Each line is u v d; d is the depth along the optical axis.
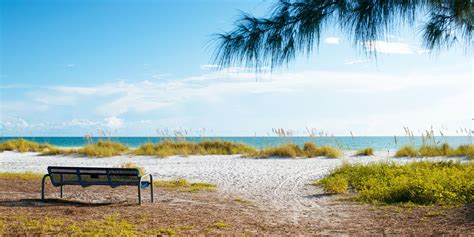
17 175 16.42
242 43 4.07
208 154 28.75
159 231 7.14
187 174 18.11
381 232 7.17
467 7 4.11
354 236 6.94
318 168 20.08
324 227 7.70
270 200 11.34
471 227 7.11
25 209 9.07
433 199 9.93
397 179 12.31
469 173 12.85
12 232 6.81
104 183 10.48
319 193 12.62
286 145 27.58
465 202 9.48
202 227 7.57
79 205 9.99
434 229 7.16
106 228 7.25
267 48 4.10
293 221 8.31
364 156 26.97
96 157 27.09
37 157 27.50
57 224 7.46
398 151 26.47
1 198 10.80
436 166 16.11
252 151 29.72
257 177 16.89
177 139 31.17
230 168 20.33
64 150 29.52
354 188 13.27
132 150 30.95
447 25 4.60
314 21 3.97
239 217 8.66
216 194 12.45
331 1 3.98
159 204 10.29
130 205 10.06
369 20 3.82
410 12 3.81
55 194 12.04
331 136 28.02
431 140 26.31
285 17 4.07
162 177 17.20
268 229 7.50
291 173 18.19
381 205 10.02
